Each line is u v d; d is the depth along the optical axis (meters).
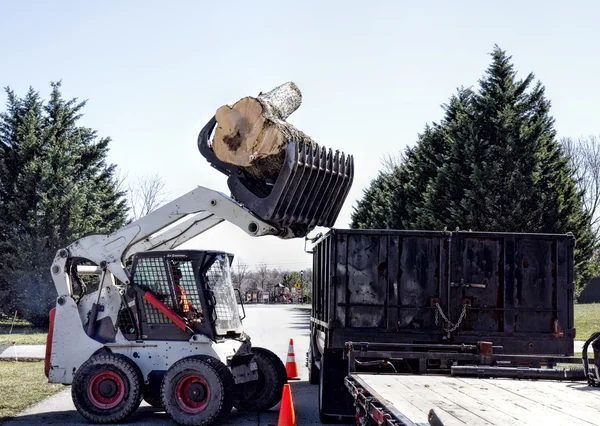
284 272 130.38
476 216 32.00
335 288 12.16
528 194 31.89
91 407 11.87
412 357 10.48
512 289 12.20
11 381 16.39
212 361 11.62
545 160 32.62
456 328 12.03
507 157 32.25
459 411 6.00
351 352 10.11
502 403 6.50
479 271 12.22
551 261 12.25
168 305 12.31
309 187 12.01
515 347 12.09
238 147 11.80
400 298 12.16
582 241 33.16
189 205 12.55
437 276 12.20
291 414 10.32
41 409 13.13
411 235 12.21
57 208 36.19
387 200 43.81
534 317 12.19
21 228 37.03
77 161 39.91
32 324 37.50
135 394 11.84
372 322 12.12
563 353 12.11
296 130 12.28
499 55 33.50
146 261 12.48
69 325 12.54
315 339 15.11
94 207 38.47
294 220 11.98
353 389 8.04
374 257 12.20
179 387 11.59
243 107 11.77
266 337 32.09
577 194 33.25
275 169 11.87
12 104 38.50
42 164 36.41
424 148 38.31
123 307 12.51
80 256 12.81
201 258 12.34
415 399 6.70
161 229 12.67
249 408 13.06
